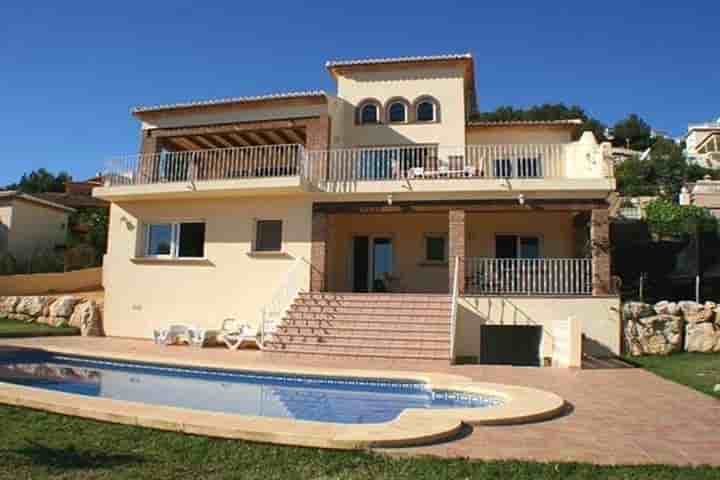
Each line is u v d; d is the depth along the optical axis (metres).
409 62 20.38
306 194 17.77
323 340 14.51
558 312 15.02
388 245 20.28
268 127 19.80
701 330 14.88
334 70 21.03
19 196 31.30
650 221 25.66
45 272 28.91
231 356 13.90
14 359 13.88
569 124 20.23
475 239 19.47
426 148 19.05
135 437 6.01
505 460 5.35
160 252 19.42
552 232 19.23
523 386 10.08
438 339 14.05
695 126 76.69
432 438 5.89
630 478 4.91
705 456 5.63
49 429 6.31
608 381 10.71
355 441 5.62
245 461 5.30
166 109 20.73
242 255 18.23
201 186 17.88
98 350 14.12
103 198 19.47
